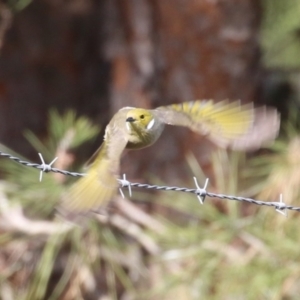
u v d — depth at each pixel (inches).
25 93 471.8
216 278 331.0
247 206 358.9
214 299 323.6
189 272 330.6
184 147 433.4
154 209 423.2
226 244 331.3
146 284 362.9
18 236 339.9
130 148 200.4
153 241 345.1
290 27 530.0
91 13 482.6
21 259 344.5
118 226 347.3
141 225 372.2
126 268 381.4
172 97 445.4
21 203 332.2
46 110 475.8
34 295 339.3
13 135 467.8
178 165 434.6
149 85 446.6
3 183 339.9
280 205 276.7
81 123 341.4
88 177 184.9
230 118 198.2
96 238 338.0
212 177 426.3
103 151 191.0
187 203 343.6
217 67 442.3
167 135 434.9
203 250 331.0
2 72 467.5
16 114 469.4
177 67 443.5
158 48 445.7
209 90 442.6
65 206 181.6
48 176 329.4
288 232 330.3
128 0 447.8
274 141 350.0
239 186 369.7
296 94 543.8
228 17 441.1
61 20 478.6
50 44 476.7
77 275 339.9
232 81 443.8
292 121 437.4
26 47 471.5
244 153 376.5
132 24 448.5
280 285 314.2
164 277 336.5
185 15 440.5
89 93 485.7
